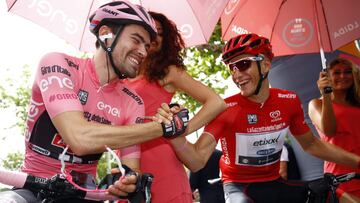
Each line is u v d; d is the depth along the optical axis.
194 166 2.70
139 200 1.87
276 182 3.00
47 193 1.85
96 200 1.95
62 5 2.85
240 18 4.18
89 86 2.10
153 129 2.08
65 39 2.84
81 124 1.93
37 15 2.81
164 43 2.71
